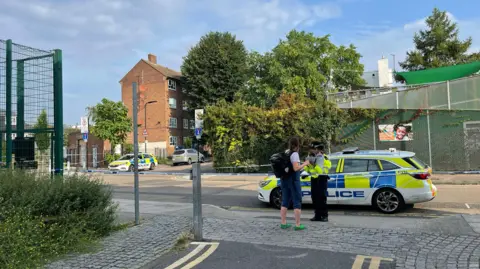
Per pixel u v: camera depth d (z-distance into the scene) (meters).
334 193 9.57
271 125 21.83
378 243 5.83
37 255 5.08
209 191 14.81
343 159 9.77
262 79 42.47
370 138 20.14
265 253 5.48
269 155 22.16
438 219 7.58
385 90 23.11
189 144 47.16
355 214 9.11
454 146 18.56
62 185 6.23
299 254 5.39
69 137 39.19
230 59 46.16
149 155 32.66
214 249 5.75
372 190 9.27
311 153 7.86
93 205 6.56
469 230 6.48
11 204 5.49
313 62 40.38
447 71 21.09
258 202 11.59
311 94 39.31
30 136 7.98
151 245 6.04
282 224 6.94
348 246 5.70
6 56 8.05
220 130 22.61
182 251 5.71
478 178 15.71
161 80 50.06
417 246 5.64
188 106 47.66
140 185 18.12
